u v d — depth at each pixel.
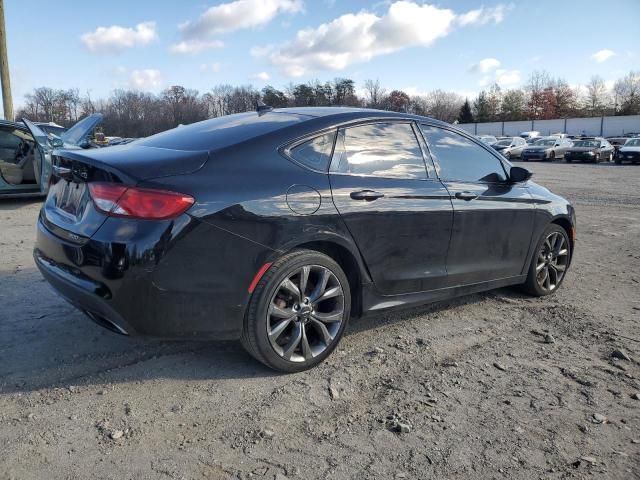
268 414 2.69
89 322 3.79
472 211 3.94
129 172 2.68
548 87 86.81
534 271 4.66
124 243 2.61
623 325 4.12
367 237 3.32
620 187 16.19
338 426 2.61
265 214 2.88
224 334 2.89
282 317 3.03
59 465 2.23
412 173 3.67
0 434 2.43
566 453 2.45
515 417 2.74
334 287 3.22
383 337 3.76
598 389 3.06
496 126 72.69
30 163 9.06
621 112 80.00
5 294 4.34
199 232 2.70
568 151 32.31
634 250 7.02
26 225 7.38
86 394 2.82
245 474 2.23
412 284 3.64
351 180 3.30
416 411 2.77
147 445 2.40
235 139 3.10
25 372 3.03
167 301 2.69
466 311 4.39
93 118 8.65
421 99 92.19
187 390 2.90
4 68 15.52
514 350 3.61
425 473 2.27
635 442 2.55
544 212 4.64
